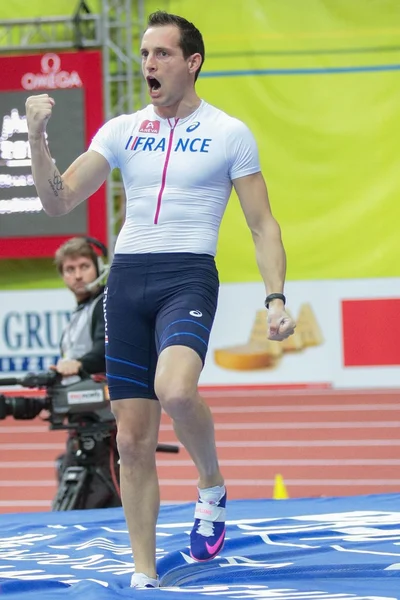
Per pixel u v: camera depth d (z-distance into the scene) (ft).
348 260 126.31
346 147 126.21
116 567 35.04
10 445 101.40
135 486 31.53
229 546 38.01
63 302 127.24
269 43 126.72
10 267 129.80
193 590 29.91
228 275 126.93
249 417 108.58
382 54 125.70
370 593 28.89
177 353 29.60
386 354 124.98
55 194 31.14
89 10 124.36
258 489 78.07
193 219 31.30
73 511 46.42
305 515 45.09
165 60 31.35
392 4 125.49
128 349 31.35
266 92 126.82
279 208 126.93
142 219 31.58
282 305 30.91
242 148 31.76
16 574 34.27
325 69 126.21
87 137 119.96
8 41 127.85
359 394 120.16
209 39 127.44
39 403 46.91
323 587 30.27
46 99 30.55
